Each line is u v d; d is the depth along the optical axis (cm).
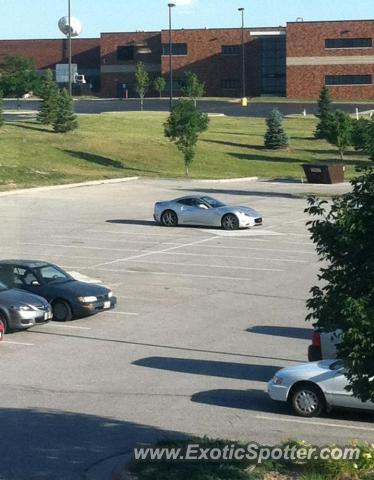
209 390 2377
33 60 15450
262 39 15288
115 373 2530
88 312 3225
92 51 16712
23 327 3011
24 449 1817
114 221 5438
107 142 8569
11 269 3319
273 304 3469
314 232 1477
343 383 2122
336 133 8669
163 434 1950
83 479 1619
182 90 12988
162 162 8144
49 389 2358
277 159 8819
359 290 1445
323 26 14425
